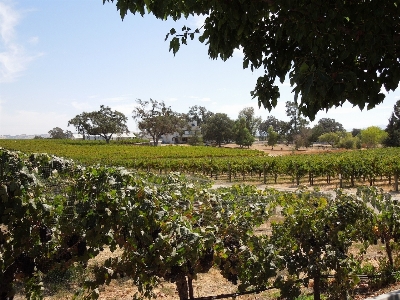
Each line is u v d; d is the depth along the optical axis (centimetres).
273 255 367
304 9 323
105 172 322
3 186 273
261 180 2423
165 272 312
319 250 412
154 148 5525
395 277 507
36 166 309
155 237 317
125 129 8644
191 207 385
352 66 371
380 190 539
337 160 2008
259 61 407
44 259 310
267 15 360
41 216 291
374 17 320
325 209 433
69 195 319
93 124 8250
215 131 7744
